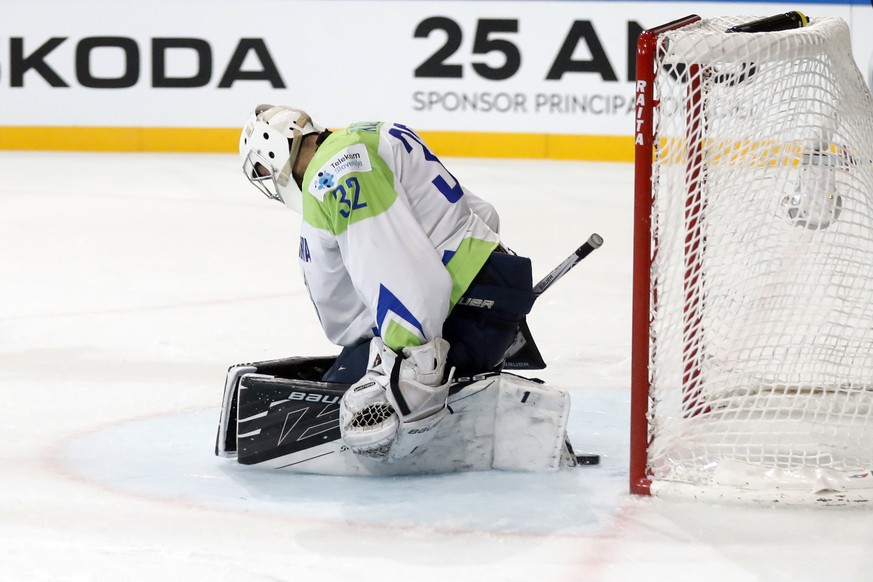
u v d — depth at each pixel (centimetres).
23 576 766
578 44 4112
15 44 4219
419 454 984
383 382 920
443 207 985
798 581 759
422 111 4197
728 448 1012
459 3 4128
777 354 1256
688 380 1019
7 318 1767
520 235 2673
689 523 866
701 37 919
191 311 1831
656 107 925
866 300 1141
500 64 4147
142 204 3120
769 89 990
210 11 4200
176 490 953
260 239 2617
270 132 997
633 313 926
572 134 4156
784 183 1012
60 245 2509
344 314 1027
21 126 4262
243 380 991
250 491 949
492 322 997
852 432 1064
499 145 4184
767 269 1040
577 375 1399
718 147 1009
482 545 823
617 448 1084
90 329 1686
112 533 850
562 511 894
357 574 770
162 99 4247
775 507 899
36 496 938
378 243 923
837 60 1002
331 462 988
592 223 2858
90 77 4238
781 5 3994
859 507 894
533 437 995
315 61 4206
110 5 4197
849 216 1060
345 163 932
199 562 791
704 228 1034
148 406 1247
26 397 1282
